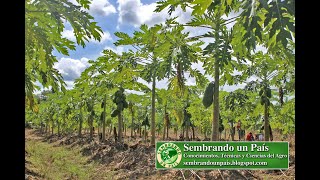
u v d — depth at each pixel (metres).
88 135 36.47
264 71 12.48
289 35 2.95
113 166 14.45
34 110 7.38
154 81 16.00
